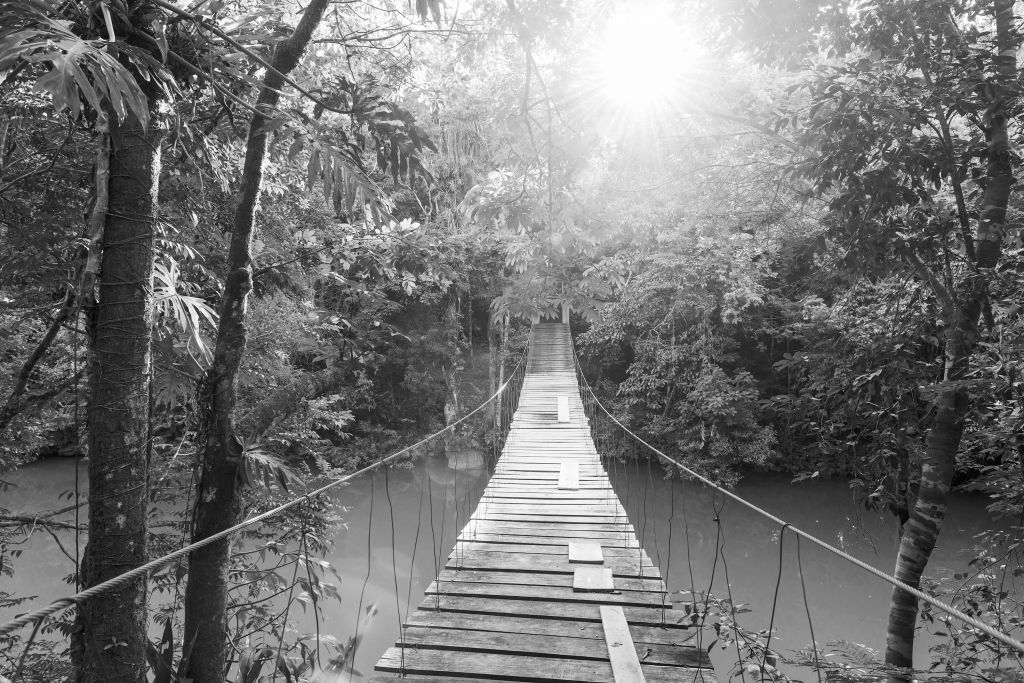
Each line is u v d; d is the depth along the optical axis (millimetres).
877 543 10266
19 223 2633
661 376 14859
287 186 4293
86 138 2666
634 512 12484
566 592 3373
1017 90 3027
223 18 2705
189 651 2119
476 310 18750
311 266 3994
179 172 3178
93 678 1702
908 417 4148
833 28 3447
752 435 13641
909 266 3725
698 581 9156
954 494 12133
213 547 2170
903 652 3738
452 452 16359
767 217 5031
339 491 14266
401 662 2605
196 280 3508
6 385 3240
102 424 1761
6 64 1139
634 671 2500
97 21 1774
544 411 9961
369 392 16469
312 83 3150
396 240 3904
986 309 3463
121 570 1761
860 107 3148
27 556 7938
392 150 2262
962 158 3541
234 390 2291
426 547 10664
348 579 8977
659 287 11906
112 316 1777
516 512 4977
